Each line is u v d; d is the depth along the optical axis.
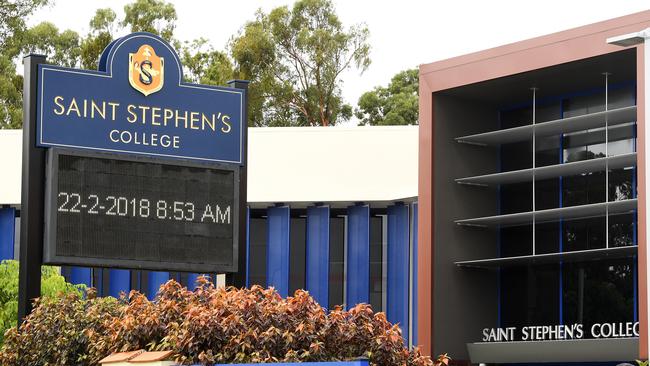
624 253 31.47
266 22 71.56
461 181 35.12
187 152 25.02
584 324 33.62
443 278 34.69
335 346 19.09
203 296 20.88
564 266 34.28
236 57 70.38
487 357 33.62
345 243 46.41
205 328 18.77
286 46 71.19
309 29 71.25
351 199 45.16
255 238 47.22
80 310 21.92
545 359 32.03
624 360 30.03
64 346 21.31
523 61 32.38
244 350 18.55
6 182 45.41
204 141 25.23
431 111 34.91
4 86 67.44
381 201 45.22
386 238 46.12
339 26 71.38
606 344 30.39
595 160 31.66
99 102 24.25
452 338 34.62
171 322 19.72
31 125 23.56
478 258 35.53
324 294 45.59
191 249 24.72
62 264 23.41
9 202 45.34
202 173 25.08
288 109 71.56
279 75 70.88
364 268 45.50
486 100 35.69
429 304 34.34
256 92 70.12
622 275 32.84
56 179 23.52
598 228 33.75
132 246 24.09
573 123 32.62
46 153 23.73
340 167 45.41
